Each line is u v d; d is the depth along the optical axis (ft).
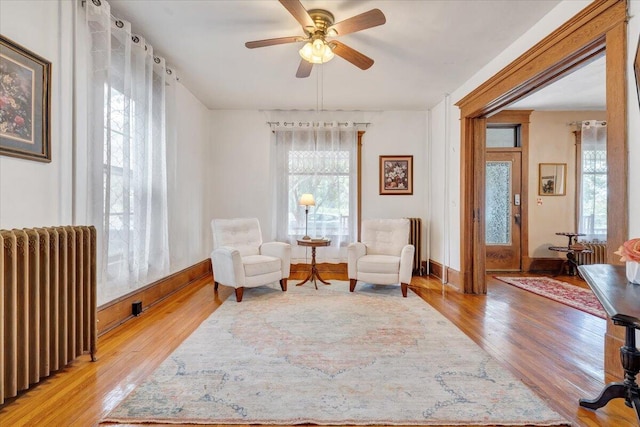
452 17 8.18
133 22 8.55
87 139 7.43
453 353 7.10
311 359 6.80
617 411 5.06
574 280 14.70
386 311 10.07
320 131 16.16
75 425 4.67
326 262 16.30
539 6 7.72
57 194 6.66
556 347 7.43
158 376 6.06
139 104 9.00
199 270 14.83
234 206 16.44
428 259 16.24
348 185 16.25
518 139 17.02
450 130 13.91
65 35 6.82
